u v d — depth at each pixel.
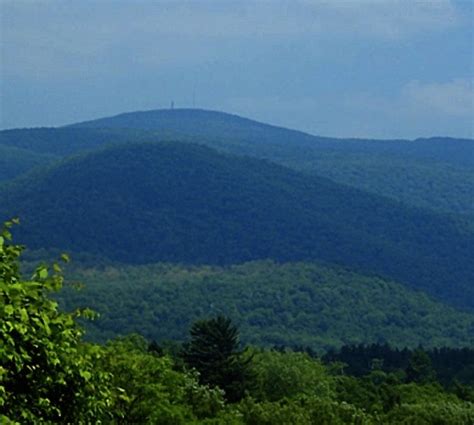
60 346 25.77
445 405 114.75
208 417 84.38
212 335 126.12
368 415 99.62
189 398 85.25
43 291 25.62
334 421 89.44
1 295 23.81
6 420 23.72
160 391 57.44
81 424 26.67
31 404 25.50
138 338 123.25
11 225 25.61
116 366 56.03
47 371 25.61
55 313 26.05
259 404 88.19
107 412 28.53
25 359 24.66
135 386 55.78
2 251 25.22
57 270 25.91
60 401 26.45
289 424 85.88
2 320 23.36
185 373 92.06
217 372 123.75
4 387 24.67
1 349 23.36
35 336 25.08
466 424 110.12
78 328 26.94
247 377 125.38
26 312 23.95
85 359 26.94
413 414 111.31
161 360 62.53
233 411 85.31
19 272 25.70
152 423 56.09
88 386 26.75
